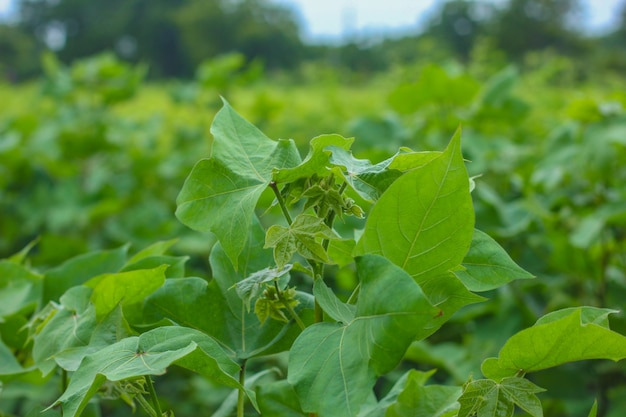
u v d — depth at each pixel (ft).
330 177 2.88
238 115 3.23
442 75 11.73
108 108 16.40
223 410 3.81
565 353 2.82
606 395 7.98
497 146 11.62
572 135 10.13
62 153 14.55
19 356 4.35
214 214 2.99
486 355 7.69
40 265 10.70
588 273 8.49
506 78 12.38
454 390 3.06
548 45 63.72
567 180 9.73
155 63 94.84
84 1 103.50
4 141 13.57
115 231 12.10
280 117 18.79
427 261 2.83
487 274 3.16
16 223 13.73
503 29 63.52
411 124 13.62
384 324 2.45
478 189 8.55
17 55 84.79
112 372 2.60
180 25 87.97
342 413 2.42
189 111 19.25
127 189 14.30
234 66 16.37
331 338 2.61
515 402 2.82
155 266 3.90
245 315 3.49
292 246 2.75
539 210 8.52
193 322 3.48
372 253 2.81
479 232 3.24
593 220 8.03
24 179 14.06
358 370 2.48
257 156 3.12
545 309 8.63
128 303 3.43
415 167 2.90
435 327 2.95
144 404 3.14
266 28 88.07
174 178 14.89
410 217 2.74
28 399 8.43
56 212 13.09
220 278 3.54
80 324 3.33
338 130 17.61
